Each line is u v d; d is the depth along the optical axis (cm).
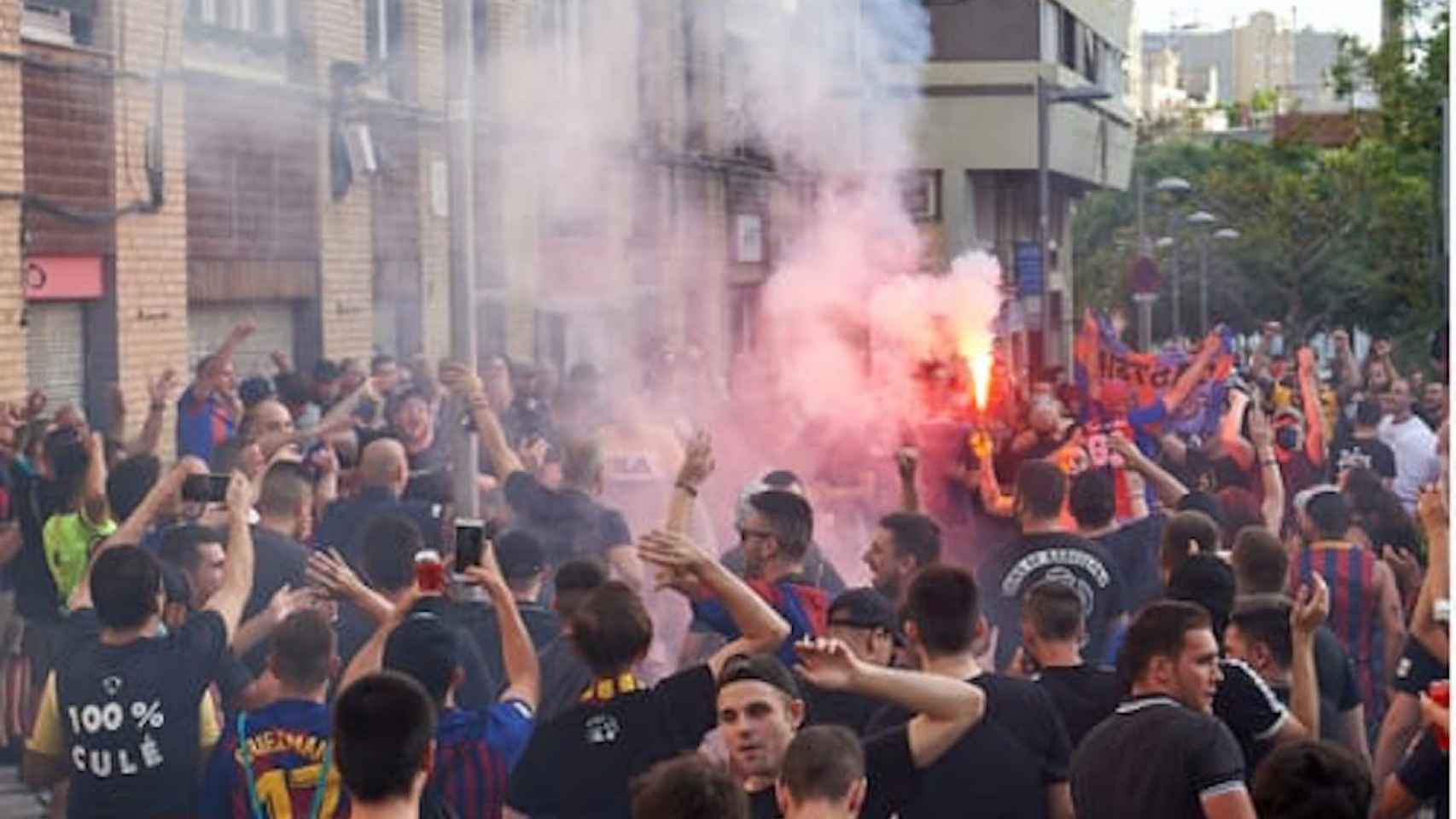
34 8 1966
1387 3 5528
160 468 1380
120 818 938
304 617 864
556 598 972
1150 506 1745
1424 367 6072
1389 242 6400
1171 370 2108
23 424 1627
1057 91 3934
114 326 2075
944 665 852
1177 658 823
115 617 937
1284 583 1066
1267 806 698
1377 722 1242
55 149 1980
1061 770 846
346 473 1541
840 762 698
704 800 648
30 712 1320
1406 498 2097
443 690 877
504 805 880
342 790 853
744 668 789
